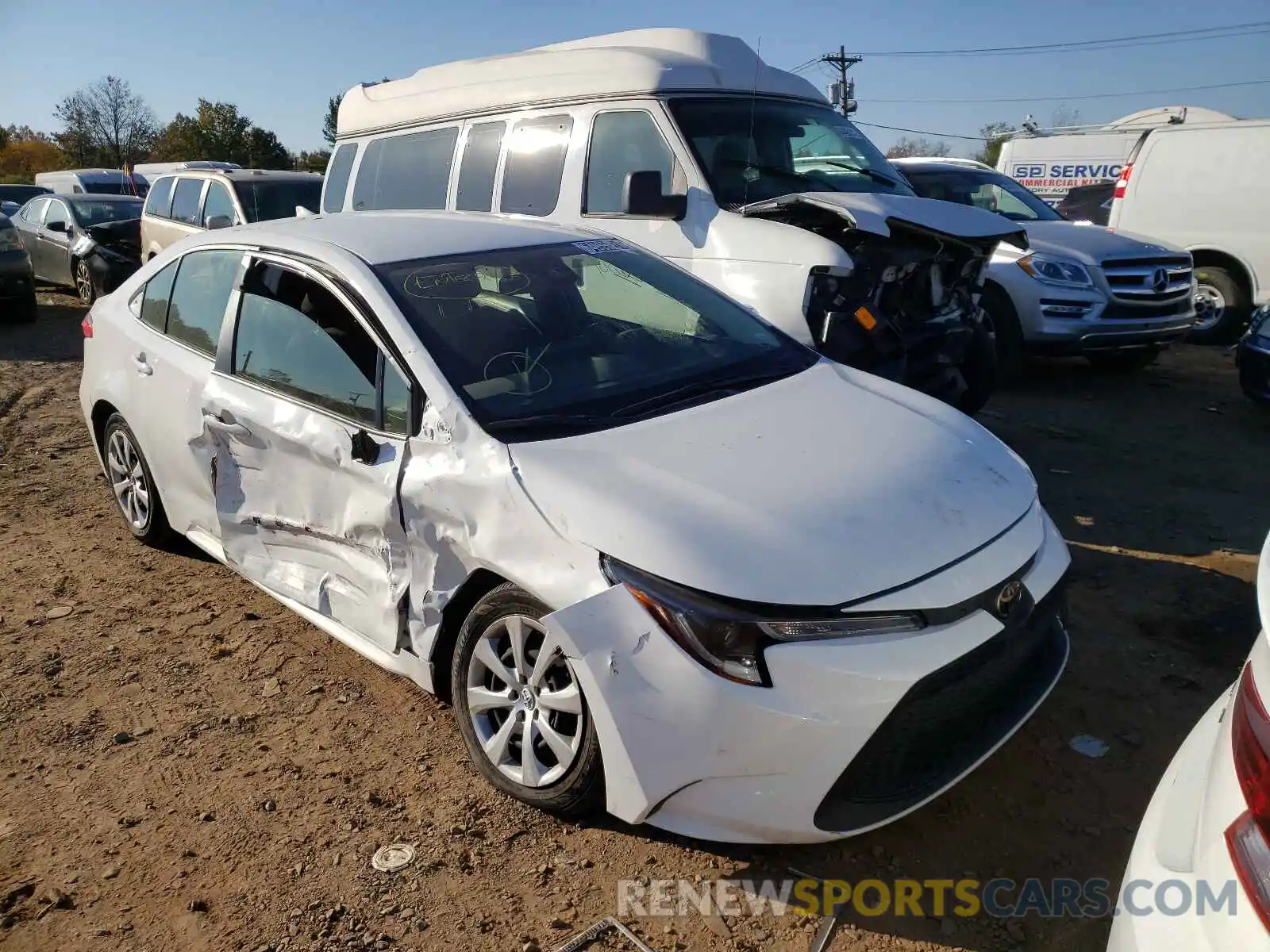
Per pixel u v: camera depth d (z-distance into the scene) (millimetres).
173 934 2562
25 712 3611
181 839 2910
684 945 2490
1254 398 6926
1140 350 8859
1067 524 5219
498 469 2926
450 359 3266
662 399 3385
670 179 5602
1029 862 2738
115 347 4836
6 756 3348
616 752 2561
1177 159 10742
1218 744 1809
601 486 2787
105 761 3303
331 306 3570
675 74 5824
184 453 4223
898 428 3285
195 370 4152
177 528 4574
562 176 6121
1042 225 8680
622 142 5859
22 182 50781
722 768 2471
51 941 2551
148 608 4410
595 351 3605
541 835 2883
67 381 9055
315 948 2502
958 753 2689
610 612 2559
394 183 7449
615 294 3939
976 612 2633
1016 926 2523
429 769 3199
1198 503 5516
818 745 2420
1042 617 2842
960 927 2527
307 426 3492
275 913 2615
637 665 2518
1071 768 3125
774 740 2424
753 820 2490
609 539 2650
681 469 2885
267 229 4227
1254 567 4578
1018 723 2818
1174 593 4309
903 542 2670
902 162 9938
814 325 4930
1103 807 2947
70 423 7621
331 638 4098
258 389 3783
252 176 10781
